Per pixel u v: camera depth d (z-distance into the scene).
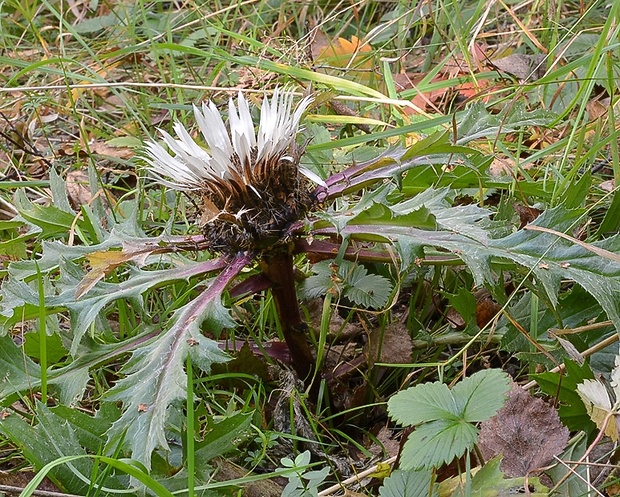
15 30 1.72
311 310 0.92
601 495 0.68
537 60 1.20
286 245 0.79
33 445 0.73
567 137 1.05
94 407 0.85
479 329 0.85
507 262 0.79
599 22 1.30
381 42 1.48
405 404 0.68
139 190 1.01
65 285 0.80
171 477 0.73
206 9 1.58
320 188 0.82
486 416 0.66
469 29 1.22
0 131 1.19
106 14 1.83
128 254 0.79
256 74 1.19
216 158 0.77
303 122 1.05
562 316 0.82
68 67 1.36
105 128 1.29
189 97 1.30
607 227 0.86
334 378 0.84
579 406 0.75
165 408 0.71
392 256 0.80
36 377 0.79
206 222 0.77
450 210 0.79
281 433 0.77
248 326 0.87
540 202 0.97
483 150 0.99
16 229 1.03
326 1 1.64
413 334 0.89
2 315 0.78
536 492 0.68
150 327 0.80
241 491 0.73
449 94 1.24
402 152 0.85
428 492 0.68
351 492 0.73
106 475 0.70
